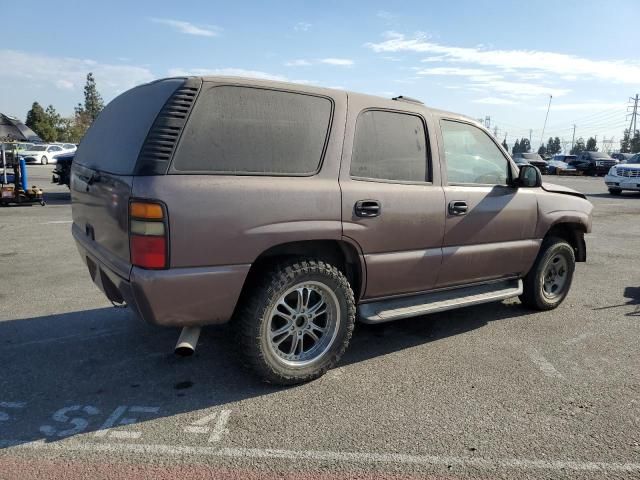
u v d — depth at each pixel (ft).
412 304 13.73
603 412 10.82
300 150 11.27
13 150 46.44
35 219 36.76
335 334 12.03
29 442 9.29
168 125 9.86
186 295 10.03
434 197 13.37
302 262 11.27
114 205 10.38
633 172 63.93
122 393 11.24
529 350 14.17
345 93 12.23
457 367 12.97
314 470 8.66
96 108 268.21
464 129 14.74
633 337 15.31
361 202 11.89
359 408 10.80
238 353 11.16
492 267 15.25
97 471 8.48
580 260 18.88
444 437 9.76
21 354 13.23
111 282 11.35
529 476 8.64
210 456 8.98
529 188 16.21
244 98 10.70
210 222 10.01
